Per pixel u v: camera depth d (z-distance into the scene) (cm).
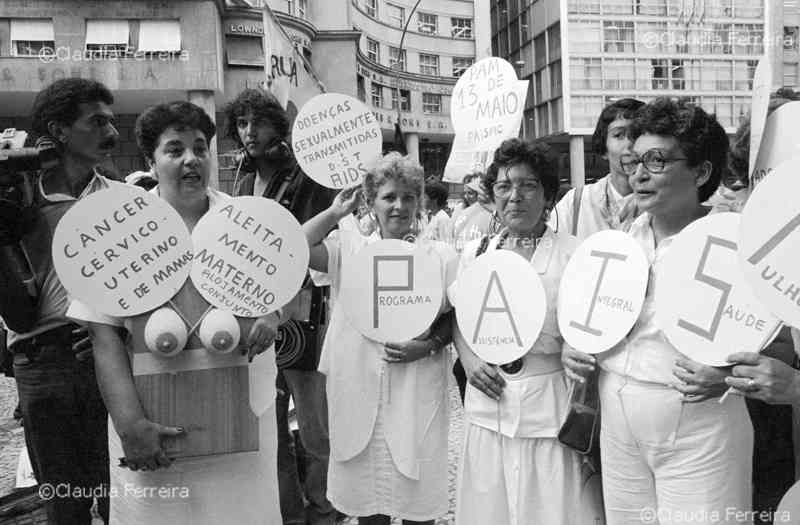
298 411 361
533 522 244
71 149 270
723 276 197
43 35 1748
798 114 230
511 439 247
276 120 353
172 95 1878
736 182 278
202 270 213
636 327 216
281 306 219
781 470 248
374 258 271
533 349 246
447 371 285
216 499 222
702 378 195
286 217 221
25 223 253
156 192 239
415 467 268
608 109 321
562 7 3506
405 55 4050
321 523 360
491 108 412
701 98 3481
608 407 222
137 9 1797
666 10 3556
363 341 275
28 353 264
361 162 335
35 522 353
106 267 204
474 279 255
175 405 209
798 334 202
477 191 421
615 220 315
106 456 278
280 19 2292
